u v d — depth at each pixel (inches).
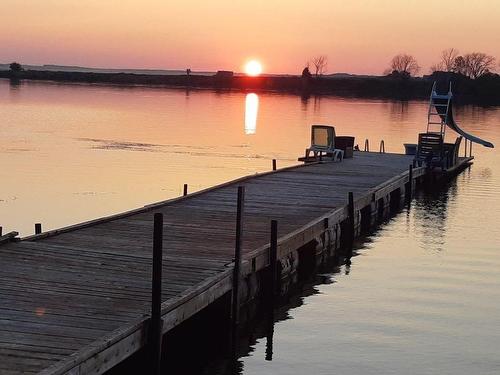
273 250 499.2
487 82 4394.7
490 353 427.8
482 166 1396.4
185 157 1368.1
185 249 489.1
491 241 729.0
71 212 821.2
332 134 1135.6
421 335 454.6
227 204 677.3
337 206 696.4
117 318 336.2
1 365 278.2
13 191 949.8
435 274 598.5
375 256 663.8
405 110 3255.4
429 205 962.1
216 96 4493.1
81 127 1967.3
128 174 1128.8
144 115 2506.2
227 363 406.0
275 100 4168.3
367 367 402.3
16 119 2170.3
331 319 482.9
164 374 388.8
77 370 283.1
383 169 1042.1
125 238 509.7
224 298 439.5
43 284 383.2
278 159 1379.2
